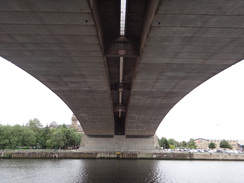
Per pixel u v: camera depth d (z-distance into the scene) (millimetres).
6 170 37188
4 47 16344
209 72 21219
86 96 31688
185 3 10898
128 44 18188
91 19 12484
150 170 38969
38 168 39938
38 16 12344
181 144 191250
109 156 60500
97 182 28609
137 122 50594
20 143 72625
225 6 11117
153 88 27031
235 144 163125
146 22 14336
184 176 34844
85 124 53812
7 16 12398
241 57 17609
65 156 60406
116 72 25594
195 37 14383
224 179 33719
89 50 16750
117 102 41500
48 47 16328
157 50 16484
